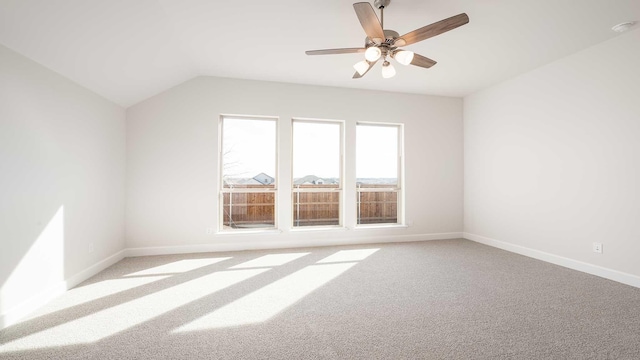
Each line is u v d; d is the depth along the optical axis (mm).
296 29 2889
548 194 3658
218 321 2113
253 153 4453
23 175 2230
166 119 4020
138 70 3262
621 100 2924
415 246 4484
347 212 4660
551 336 1897
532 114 3875
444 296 2568
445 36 2988
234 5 2480
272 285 2840
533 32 2898
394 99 4859
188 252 4066
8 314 2062
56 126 2594
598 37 2984
